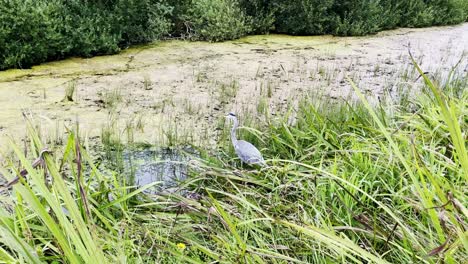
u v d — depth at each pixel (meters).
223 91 4.87
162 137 3.64
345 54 7.07
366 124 3.51
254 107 4.41
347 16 9.11
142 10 7.27
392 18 9.80
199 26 7.98
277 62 6.39
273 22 8.86
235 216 2.16
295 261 1.72
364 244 1.85
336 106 4.06
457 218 1.47
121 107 4.36
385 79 5.46
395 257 1.82
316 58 6.72
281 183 2.62
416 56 6.99
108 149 3.35
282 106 4.42
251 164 2.98
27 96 4.60
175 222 2.13
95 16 6.82
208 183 2.80
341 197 2.27
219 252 1.94
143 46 7.30
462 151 1.13
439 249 1.26
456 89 4.62
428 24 10.62
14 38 5.84
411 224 2.07
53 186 1.36
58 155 3.21
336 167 2.49
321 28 8.76
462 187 2.16
